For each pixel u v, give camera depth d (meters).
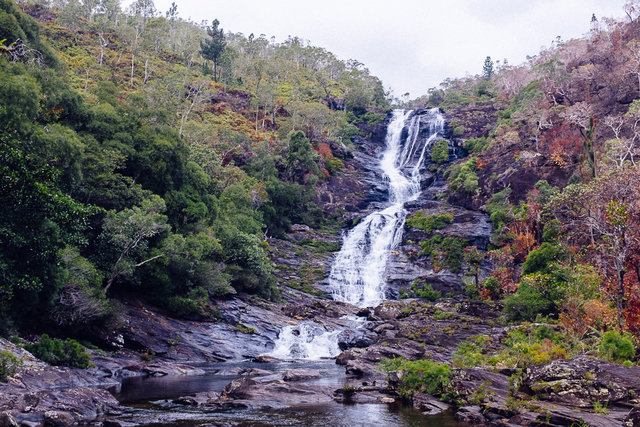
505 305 38.84
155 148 38.94
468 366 22.22
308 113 89.19
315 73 125.44
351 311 47.78
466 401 17.23
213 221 46.31
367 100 117.62
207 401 18.20
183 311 35.41
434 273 57.56
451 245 59.22
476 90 124.25
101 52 92.25
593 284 30.97
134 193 34.62
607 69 76.19
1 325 22.47
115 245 30.94
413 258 61.41
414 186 85.06
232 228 47.59
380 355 28.33
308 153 76.50
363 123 110.25
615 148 48.69
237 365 30.56
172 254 34.62
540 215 50.97
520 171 64.25
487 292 48.41
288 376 22.91
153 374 25.09
